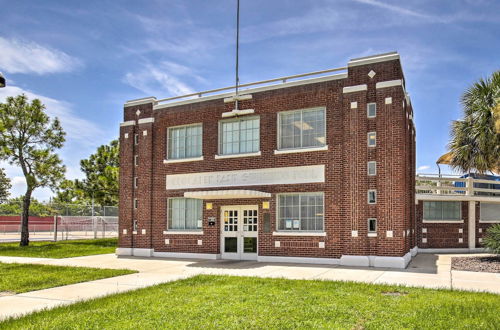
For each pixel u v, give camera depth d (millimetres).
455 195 23891
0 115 29047
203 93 21266
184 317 8648
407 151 18859
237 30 20797
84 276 14219
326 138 17844
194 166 20844
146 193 21969
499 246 17938
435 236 23781
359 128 17109
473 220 24203
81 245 28969
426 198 23719
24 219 29047
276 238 18469
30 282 13031
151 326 8023
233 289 11516
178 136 21766
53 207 37500
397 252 16156
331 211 17469
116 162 34250
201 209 20703
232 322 8266
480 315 8594
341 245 17188
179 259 19875
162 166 21781
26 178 28984
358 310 9109
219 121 20469
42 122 29594
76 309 9406
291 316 8688
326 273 14836
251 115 19641
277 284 12266
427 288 11648
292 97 18734
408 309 9109
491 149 19344
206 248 20109
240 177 19562
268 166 18953
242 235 19531
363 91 17156
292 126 18859
